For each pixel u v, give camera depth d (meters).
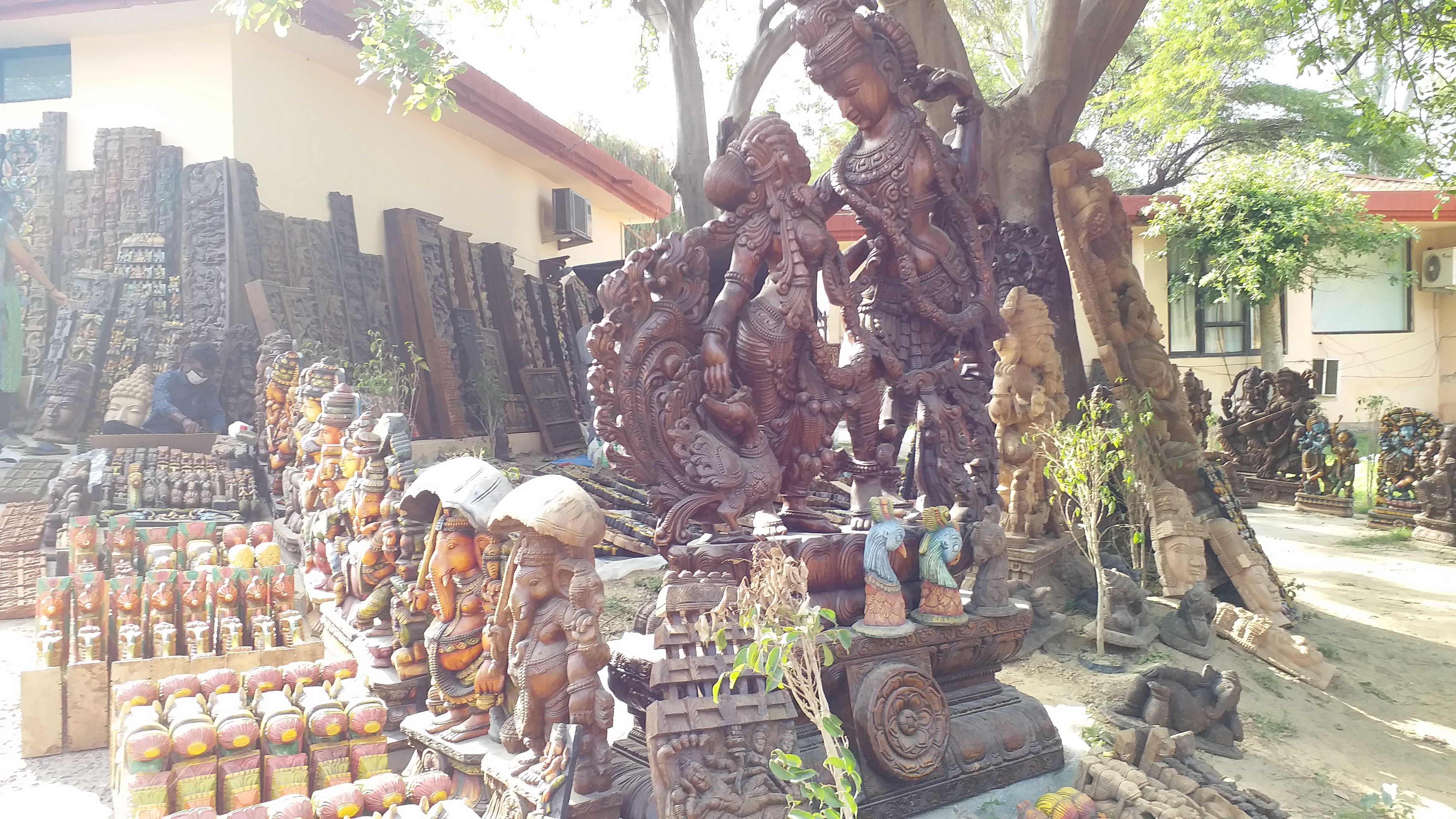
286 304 9.53
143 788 2.82
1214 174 16.80
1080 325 16.73
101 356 9.00
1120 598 6.22
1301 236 15.74
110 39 9.95
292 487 6.50
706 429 3.96
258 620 4.29
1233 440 14.63
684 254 3.88
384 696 3.56
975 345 5.28
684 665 2.91
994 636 4.20
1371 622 7.60
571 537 2.75
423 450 11.08
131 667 3.95
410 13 7.48
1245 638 6.24
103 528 5.23
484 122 13.50
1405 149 20.64
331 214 11.06
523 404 13.75
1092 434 6.00
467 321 12.81
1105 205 7.83
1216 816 3.63
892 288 5.05
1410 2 8.04
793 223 4.09
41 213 9.62
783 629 2.62
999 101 9.39
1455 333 19.75
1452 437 11.02
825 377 4.20
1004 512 6.76
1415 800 4.61
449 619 3.25
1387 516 11.70
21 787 3.61
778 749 2.81
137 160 9.59
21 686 3.89
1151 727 4.06
